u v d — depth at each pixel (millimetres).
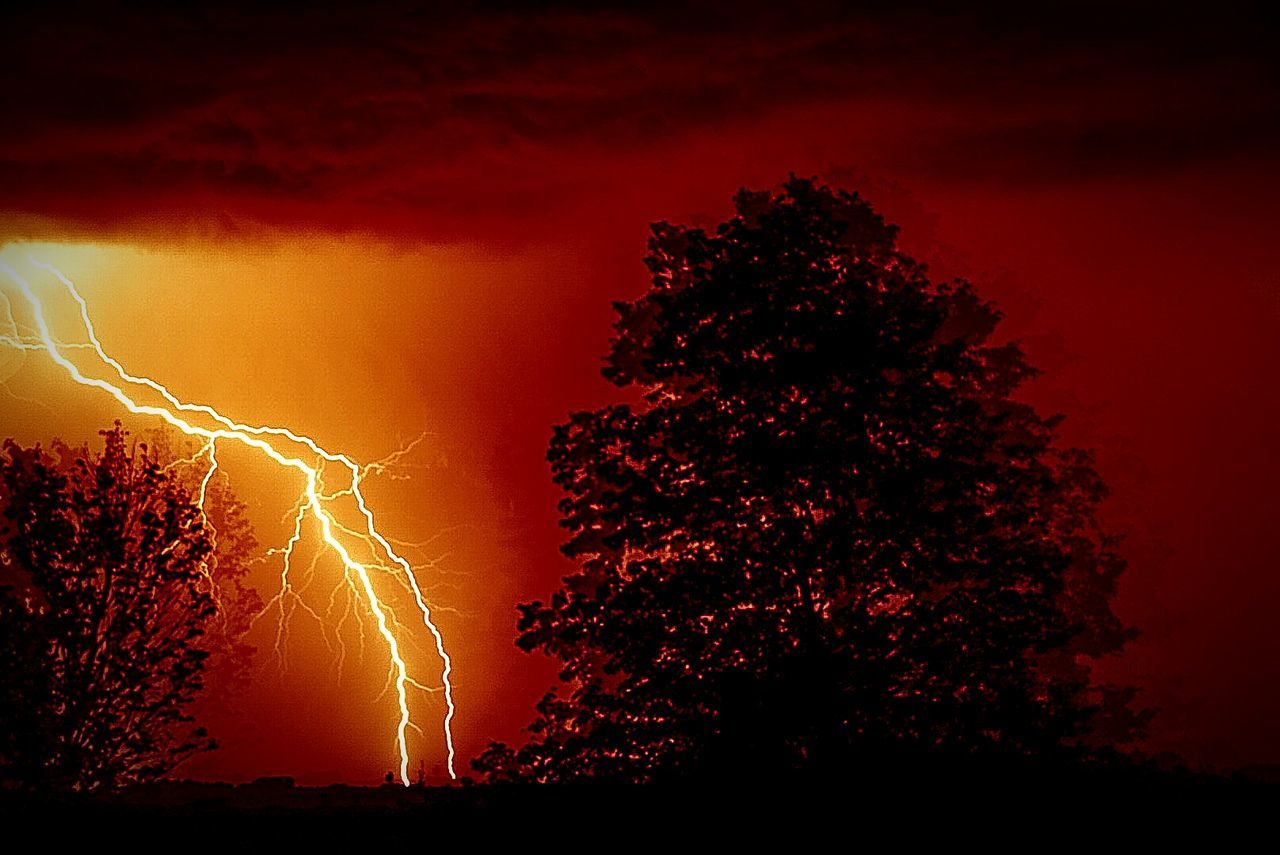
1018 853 12719
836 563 14727
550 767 14781
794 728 14023
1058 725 14406
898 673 14344
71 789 13898
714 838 13250
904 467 14984
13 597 14047
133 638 14477
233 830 13234
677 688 14430
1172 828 13383
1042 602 15211
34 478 14461
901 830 13297
